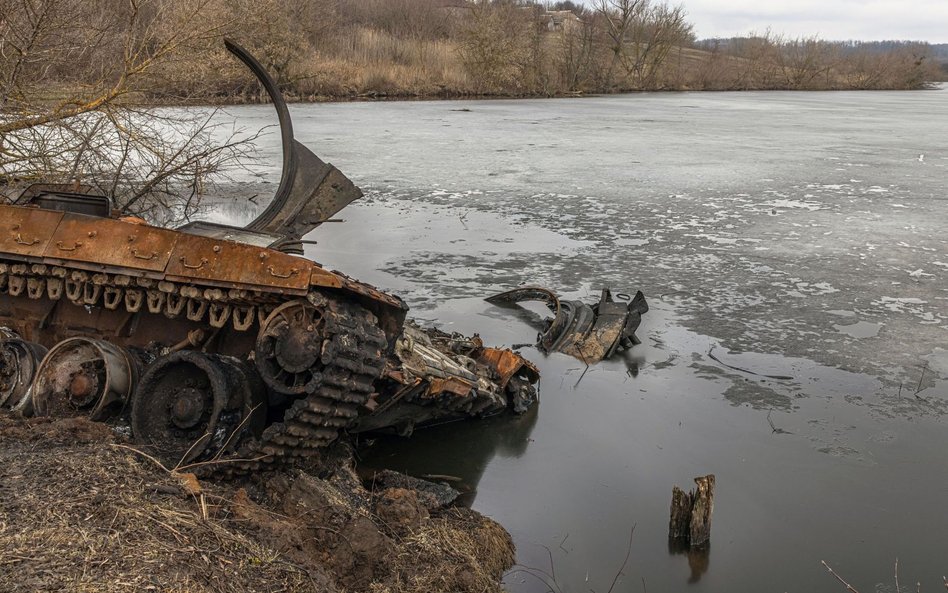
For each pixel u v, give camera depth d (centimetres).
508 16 5472
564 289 1302
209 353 640
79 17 1225
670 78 6875
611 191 2091
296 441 599
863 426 872
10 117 1144
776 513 711
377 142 2816
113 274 651
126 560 425
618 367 1027
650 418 889
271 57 3756
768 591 611
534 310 1220
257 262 608
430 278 1346
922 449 825
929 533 685
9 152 1120
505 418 890
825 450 820
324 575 484
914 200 2023
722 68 7238
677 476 770
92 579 405
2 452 530
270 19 3122
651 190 2114
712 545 665
